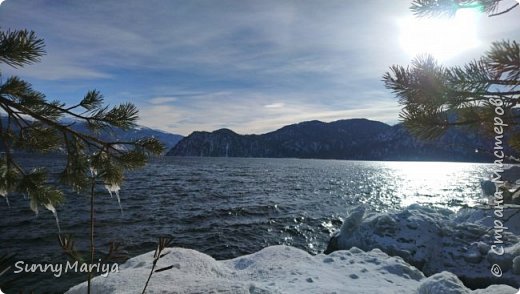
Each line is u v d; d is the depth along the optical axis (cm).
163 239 180
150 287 623
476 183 7412
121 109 286
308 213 2942
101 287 651
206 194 4081
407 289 749
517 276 1058
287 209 3134
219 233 2145
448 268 1209
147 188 4538
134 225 2242
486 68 214
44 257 1466
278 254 976
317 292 674
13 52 208
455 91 225
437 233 1369
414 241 1320
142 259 833
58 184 303
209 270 802
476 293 629
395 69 245
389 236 1366
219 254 1741
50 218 2362
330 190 5094
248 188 4981
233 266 930
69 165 302
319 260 962
